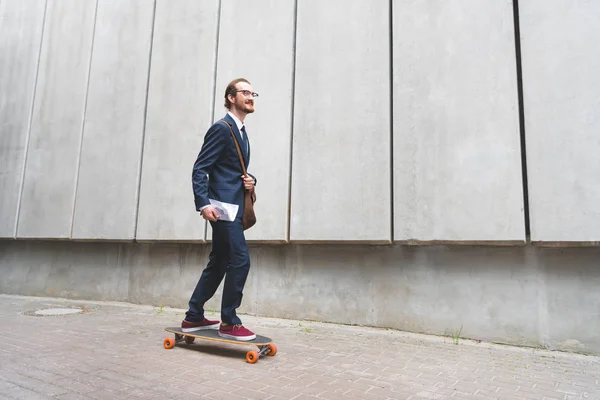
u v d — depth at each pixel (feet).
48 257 23.20
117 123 21.25
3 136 24.91
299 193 16.38
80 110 22.62
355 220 15.26
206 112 18.89
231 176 11.07
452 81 14.30
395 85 15.20
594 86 12.29
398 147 14.89
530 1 13.44
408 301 14.70
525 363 10.93
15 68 25.43
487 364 10.77
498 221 13.09
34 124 24.07
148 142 20.15
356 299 15.57
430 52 14.76
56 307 19.27
